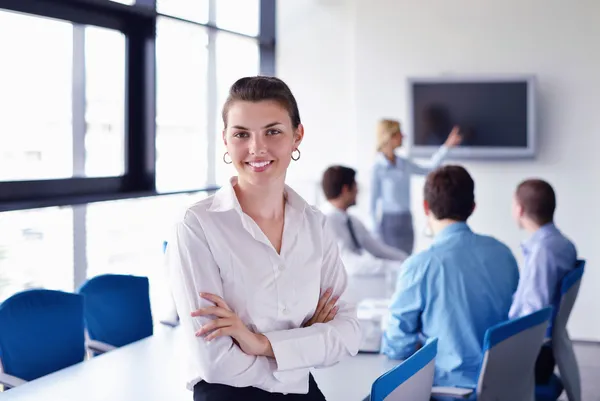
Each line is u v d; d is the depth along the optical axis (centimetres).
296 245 181
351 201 475
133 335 361
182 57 562
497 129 638
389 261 471
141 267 538
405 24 651
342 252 461
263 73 695
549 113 636
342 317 190
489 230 652
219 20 609
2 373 290
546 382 354
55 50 441
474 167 649
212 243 171
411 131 649
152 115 512
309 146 695
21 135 421
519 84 631
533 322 269
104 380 259
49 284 454
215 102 616
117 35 492
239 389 174
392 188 639
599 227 632
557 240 361
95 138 478
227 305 173
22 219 431
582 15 623
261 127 168
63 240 461
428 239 661
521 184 374
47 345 309
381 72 659
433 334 291
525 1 632
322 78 688
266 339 173
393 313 290
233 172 634
